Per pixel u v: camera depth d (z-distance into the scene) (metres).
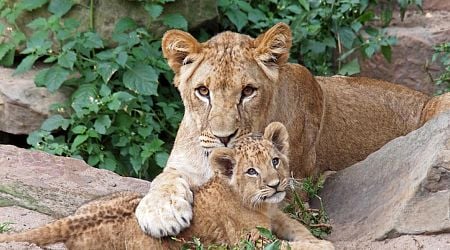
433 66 17.20
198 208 10.27
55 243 9.68
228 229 10.19
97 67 15.72
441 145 10.84
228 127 10.61
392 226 10.50
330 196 12.16
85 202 11.47
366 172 12.00
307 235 10.59
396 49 17.27
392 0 17.88
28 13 16.44
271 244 9.34
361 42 17.41
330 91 13.70
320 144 13.38
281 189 10.12
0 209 11.73
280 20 17.31
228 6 17.00
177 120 16.00
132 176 15.76
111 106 15.20
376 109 13.90
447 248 10.09
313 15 17.30
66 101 15.80
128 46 15.88
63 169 13.09
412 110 14.16
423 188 10.59
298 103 12.32
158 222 10.06
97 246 9.78
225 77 10.77
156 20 16.25
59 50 16.14
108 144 15.76
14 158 13.27
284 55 11.23
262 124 11.14
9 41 16.41
